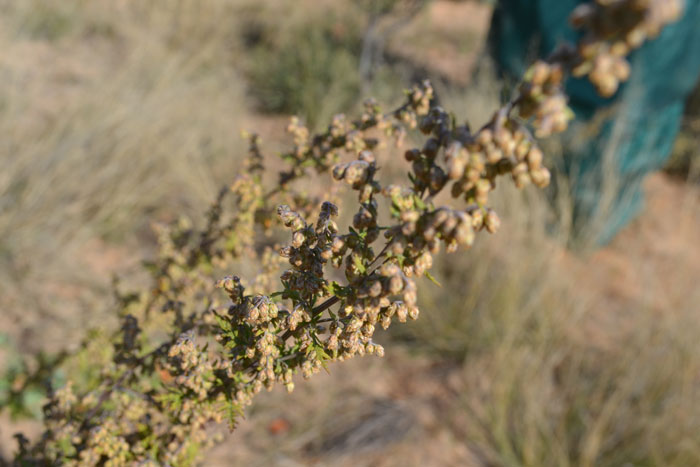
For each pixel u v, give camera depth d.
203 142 5.90
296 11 9.37
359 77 7.65
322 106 7.02
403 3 8.05
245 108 7.03
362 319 0.96
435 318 4.37
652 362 4.02
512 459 3.57
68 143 4.84
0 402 2.84
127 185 4.95
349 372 4.05
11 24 6.70
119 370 1.55
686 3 4.80
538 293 4.41
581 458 3.58
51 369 2.46
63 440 1.56
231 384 1.26
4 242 4.22
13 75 5.62
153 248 4.77
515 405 3.88
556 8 5.47
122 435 1.50
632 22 0.55
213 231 1.96
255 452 3.41
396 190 0.84
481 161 0.76
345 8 9.95
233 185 1.72
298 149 1.66
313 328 1.06
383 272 0.88
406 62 9.18
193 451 1.43
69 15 7.64
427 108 1.43
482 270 4.47
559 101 0.65
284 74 7.32
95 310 3.85
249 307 1.06
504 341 4.10
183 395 1.32
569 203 5.40
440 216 0.81
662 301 4.85
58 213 4.54
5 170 4.55
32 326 3.80
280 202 1.77
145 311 1.98
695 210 6.58
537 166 0.74
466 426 3.82
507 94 0.77
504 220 4.82
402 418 3.73
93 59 7.11
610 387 4.04
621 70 0.57
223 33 8.34
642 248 5.84
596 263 5.48
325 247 1.03
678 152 7.06
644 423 3.68
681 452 3.58
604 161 5.25
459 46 10.51
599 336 4.54
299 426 3.58
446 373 4.17
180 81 6.43
